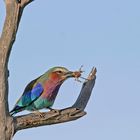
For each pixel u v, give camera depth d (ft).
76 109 46.37
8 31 42.16
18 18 42.22
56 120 45.96
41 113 45.39
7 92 43.06
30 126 45.19
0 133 43.32
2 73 42.45
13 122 43.96
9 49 42.37
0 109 42.96
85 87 48.93
